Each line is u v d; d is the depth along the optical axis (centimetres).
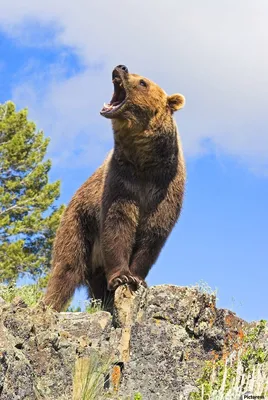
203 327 1272
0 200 4162
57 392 1125
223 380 1108
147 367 1202
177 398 1182
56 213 4200
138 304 1281
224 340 1276
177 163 1511
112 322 1302
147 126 1469
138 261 1477
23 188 4353
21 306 1180
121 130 1467
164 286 1302
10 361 1039
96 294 1650
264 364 1206
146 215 1474
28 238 4184
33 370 1115
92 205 1608
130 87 1462
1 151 4312
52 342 1149
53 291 1603
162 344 1219
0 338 1075
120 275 1413
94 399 1122
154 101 1480
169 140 1490
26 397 1045
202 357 1253
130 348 1223
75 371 1130
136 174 1470
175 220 1507
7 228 4122
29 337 1142
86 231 1638
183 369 1219
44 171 4391
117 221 1464
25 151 4369
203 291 1320
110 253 1456
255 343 1287
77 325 1270
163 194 1480
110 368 1198
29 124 4450
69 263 1620
